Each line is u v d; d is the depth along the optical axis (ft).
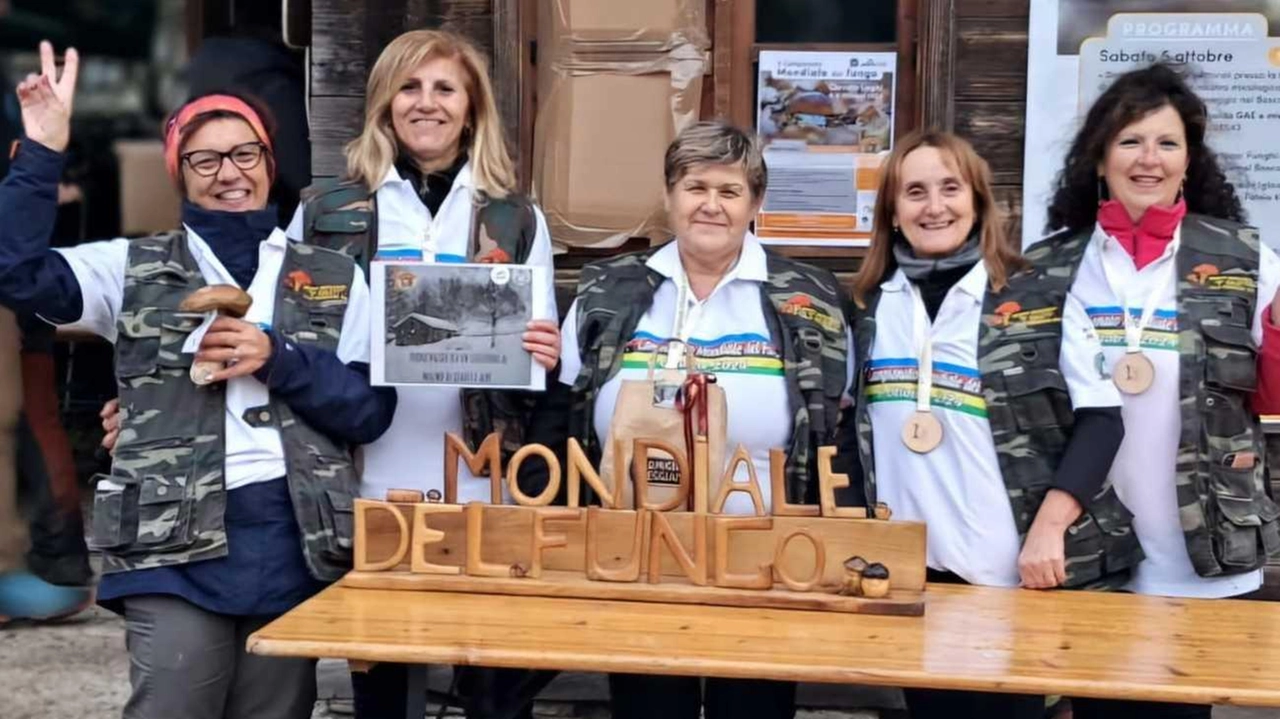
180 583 8.72
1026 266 9.59
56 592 16.20
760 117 13.93
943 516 9.29
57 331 19.65
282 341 8.84
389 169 9.98
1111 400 9.09
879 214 9.74
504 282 9.17
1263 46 13.19
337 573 9.04
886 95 13.82
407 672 8.39
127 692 14.24
